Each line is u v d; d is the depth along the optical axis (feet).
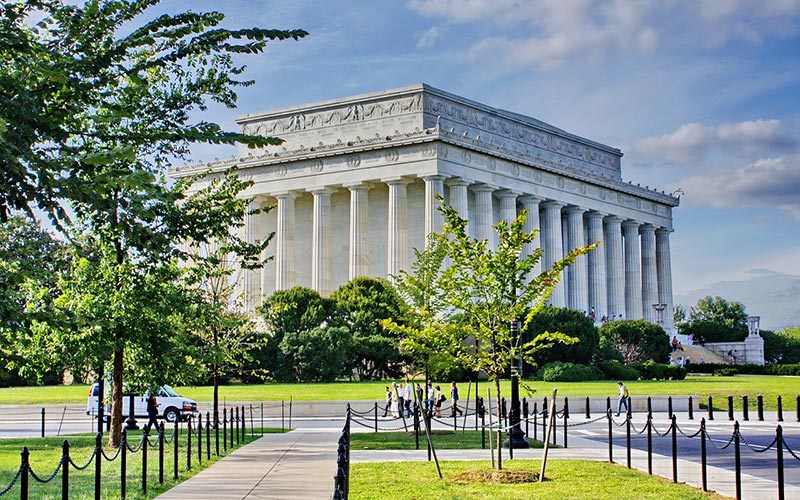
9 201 55.98
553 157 491.31
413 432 166.30
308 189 428.15
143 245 63.41
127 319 126.62
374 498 85.10
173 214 120.47
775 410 228.02
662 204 558.15
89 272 127.44
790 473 104.94
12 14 59.11
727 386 274.36
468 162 411.13
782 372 386.73
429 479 98.12
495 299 105.40
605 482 94.89
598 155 528.22
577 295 473.67
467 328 108.27
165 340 132.67
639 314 531.91
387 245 427.74
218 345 161.58
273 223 456.86
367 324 341.41
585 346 342.64
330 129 444.14
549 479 97.40
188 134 61.93
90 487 96.12
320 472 104.37
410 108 422.41
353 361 326.65
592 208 489.67
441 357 123.75
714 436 156.04
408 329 112.57
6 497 86.43
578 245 479.00
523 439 136.56
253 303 406.00
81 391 294.46
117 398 138.00
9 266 64.54
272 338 318.45
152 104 119.34
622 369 331.16
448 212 109.40
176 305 131.64
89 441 155.02
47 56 61.52
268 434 166.61
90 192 55.67
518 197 449.89
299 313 339.98
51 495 90.22
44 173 53.83
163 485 94.43
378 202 433.48
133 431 183.11
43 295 122.42
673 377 339.57
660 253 564.71
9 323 58.54
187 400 213.05
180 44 65.05
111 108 61.16
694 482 96.12
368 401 221.66
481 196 421.18
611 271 510.99
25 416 237.04
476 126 446.19
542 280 105.81
